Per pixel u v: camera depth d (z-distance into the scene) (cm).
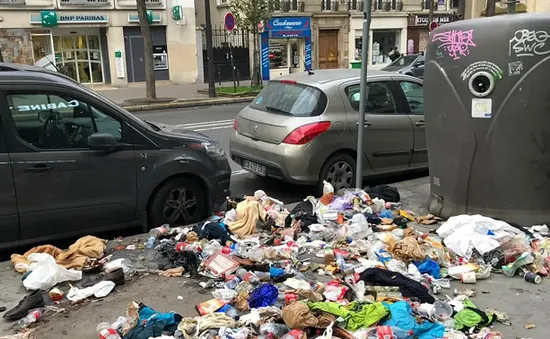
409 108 748
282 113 685
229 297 388
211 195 596
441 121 530
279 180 748
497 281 419
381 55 3466
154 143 552
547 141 489
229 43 2998
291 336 321
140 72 2575
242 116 744
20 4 2225
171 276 436
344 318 339
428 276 418
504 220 511
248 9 2273
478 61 489
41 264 421
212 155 598
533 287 407
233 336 324
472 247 452
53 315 374
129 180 534
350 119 683
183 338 330
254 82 2459
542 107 479
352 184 703
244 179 822
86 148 514
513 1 539
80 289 409
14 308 379
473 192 523
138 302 391
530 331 345
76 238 537
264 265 437
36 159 485
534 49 469
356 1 3241
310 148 654
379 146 714
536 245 459
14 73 496
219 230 505
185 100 1991
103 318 370
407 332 325
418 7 3484
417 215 576
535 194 502
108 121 529
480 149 506
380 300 377
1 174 469
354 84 703
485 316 351
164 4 2566
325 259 451
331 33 3216
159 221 562
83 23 2370
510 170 499
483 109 495
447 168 535
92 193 515
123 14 2459
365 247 476
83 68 2484
